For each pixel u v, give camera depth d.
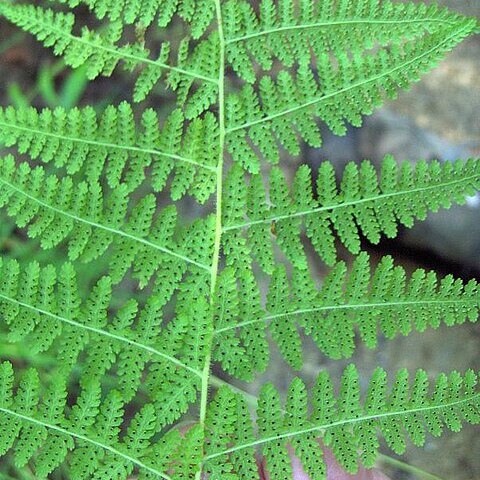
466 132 0.89
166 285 0.57
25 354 0.73
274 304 0.57
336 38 0.58
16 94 0.85
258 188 0.58
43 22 0.57
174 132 0.58
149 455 0.56
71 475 0.55
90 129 0.57
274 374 0.82
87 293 0.76
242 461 0.56
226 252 0.57
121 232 0.57
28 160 0.80
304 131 0.58
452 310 0.57
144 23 0.58
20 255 0.77
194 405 0.74
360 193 0.57
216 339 0.57
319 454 0.56
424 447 0.82
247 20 0.58
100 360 0.56
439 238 0.84
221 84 0.58
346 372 0.56
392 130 0.87
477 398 0.56
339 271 0.57
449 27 0.57
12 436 0.55
